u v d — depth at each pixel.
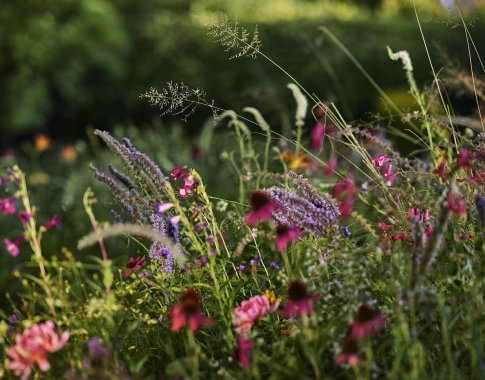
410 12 15.62
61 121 16.19
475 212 3.45
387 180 3.76
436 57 12.15
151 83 14.91
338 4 17.11
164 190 3.64
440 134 4.10
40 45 15.64
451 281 3.14
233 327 3.43
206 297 3.62
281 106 8.76
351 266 3.21
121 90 15.54
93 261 6.31
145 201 3.62
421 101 4.36
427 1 14.99
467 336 2.97
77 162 10.74
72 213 7.44
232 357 3.23
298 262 3.47
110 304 3.23
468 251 3.27
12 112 15.73
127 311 3.51
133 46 15.52
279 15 14.56
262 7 15.57
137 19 16.08
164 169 7.99
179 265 3.70
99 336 3.22
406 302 2.96
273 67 13.05
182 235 4.07
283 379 2.97
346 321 3.13
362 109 12.58
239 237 4.43
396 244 3.48
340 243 3.48
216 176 7.20
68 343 3.25
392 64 12.46
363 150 3.97
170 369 2.94
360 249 3.28
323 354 3.14
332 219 3.42
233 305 3.60
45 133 16.12
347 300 3.19
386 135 6.34
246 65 13.22
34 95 15.69
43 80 15.83
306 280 3.36
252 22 13.62
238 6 15.59
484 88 4.48
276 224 3.42
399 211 3.68
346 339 2.96
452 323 2.97
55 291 3.38
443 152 3.80
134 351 3.42
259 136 9.16
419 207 3.52
